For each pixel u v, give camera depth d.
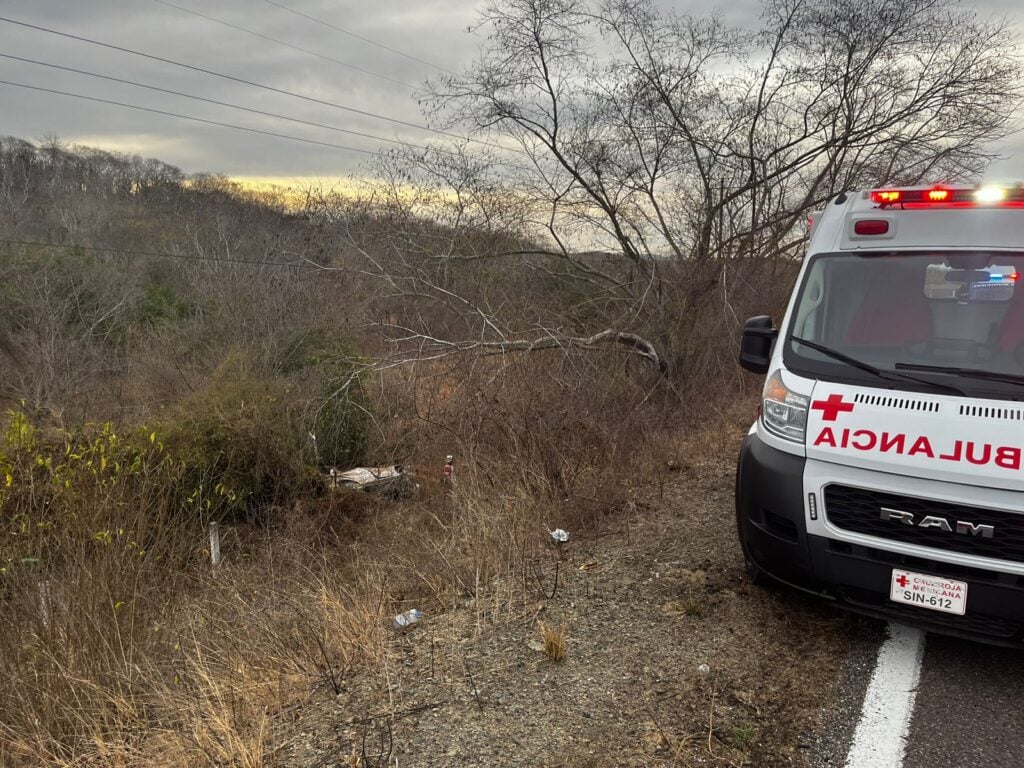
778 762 2.74
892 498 3.19
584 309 10.85
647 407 9.00
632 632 3.76
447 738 2.98
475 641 3.80
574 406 7.53
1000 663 3.40
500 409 7.71
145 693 3.76
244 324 14.52
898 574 3.17
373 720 3.16
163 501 6.62
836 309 3.91
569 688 3.29
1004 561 2.98
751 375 11.55
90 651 4.10
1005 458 3.00
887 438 3.23
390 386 9.33
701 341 10.94
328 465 9.23
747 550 3.81
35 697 3.72
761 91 10.80
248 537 7.95
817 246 4.27
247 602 5.11
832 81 10.62
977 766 2.69
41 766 3.24
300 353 11.75
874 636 3.63
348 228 10.81
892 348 3.65
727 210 11.16
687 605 3.94
